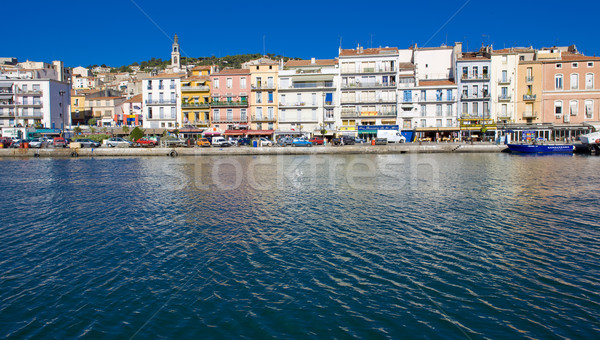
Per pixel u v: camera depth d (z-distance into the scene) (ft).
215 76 309.63
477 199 89.92
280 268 50.70
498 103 278.67
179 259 53.78
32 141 247.70
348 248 57.47
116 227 68.54
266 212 79.00
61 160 200.44
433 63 304.91
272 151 223.10
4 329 37.99
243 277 48.29
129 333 37.45
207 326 38.47
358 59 296.92
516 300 42.73
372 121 295.89
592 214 75.10
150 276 48.60
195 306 41.91
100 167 164.55
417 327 38.27
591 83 265.54
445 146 226.79
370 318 39.68
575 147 217.77
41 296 43.91
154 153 221.25
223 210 81.00
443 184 111.34
